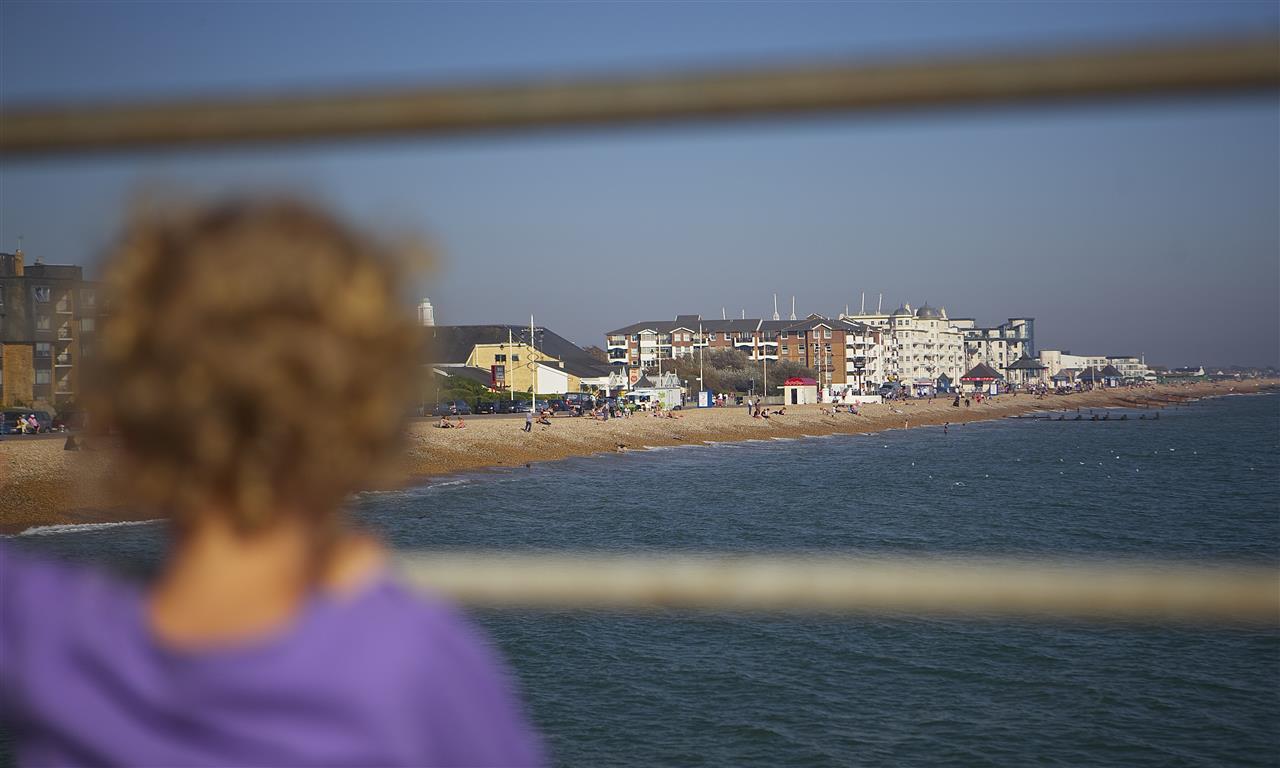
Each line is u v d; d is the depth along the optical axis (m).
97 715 0.87
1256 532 38.19
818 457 83.81
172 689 0.85
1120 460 76.62
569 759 15.69
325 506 0.92
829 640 21.44
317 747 0.82
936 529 40.44
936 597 1.28
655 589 1.34
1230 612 1.24
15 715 0.93
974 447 95.62
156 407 0.85
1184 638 21.66
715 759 15.75
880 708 17.91
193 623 0.89
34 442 31.86
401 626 0.88
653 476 65.38
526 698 18.16
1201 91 0.91
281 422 0.86
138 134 1.06
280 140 1.06
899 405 165.25
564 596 1.38
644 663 19.98
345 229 0.93
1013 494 53.75
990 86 0.94
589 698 18.19
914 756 15.98
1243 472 64.38
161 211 0.90
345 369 0.87
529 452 77.62
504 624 22.30
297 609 0.89
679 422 105.94
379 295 0.91
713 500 50.88
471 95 1.01
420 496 51.97
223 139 1.05
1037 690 18.80
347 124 1.02
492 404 111.25
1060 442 101.25
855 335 198.00
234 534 0.90
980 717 17.53
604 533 38.41
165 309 0.86
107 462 0.89
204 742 0.84
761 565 1.33
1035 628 22.33
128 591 0.94
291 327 0.86
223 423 0.85
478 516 43.22
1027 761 15.80
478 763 0.89
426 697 0.86
